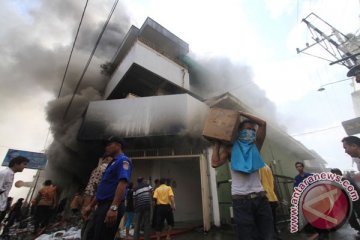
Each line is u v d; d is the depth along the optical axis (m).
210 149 8.24
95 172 3.70
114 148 3.03
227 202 7.93
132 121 8.12
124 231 6.67
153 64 11.47
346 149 2.88
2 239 6.62
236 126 2.19
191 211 9.49
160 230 5.44
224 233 6.41
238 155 2.13
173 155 7.97
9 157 10.99
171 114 8.05
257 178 2.09
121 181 2.60
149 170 8.75
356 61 9.30
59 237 5.70
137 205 5.17
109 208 2.63
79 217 8.20
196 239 5.63
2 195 3.90
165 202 5.62
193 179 10.14
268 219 1.95
